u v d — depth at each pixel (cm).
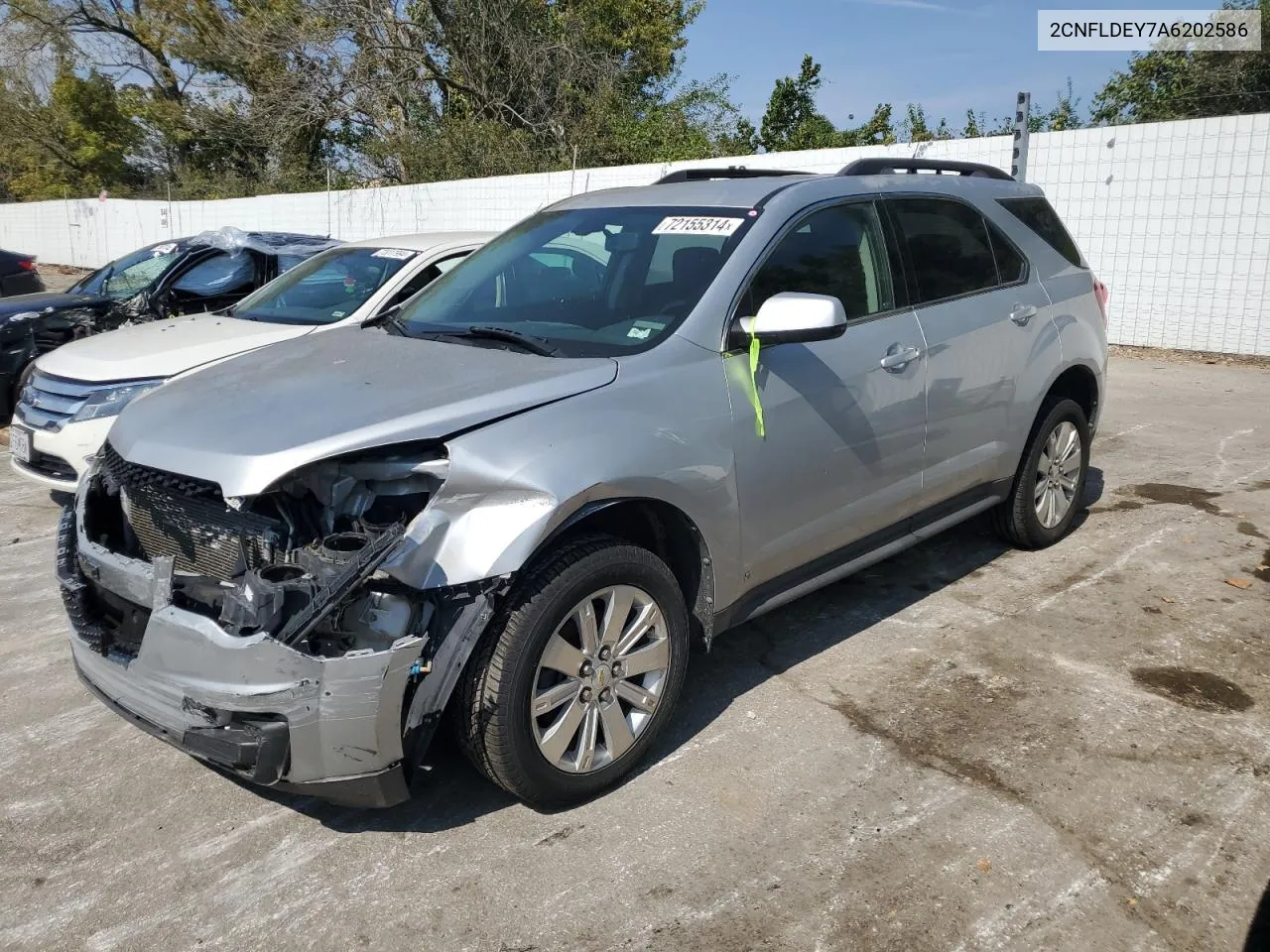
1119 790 321
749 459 348
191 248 842
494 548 280
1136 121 1666
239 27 2652
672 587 332
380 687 266
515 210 1792
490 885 286
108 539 340
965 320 446
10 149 3812
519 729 294
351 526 291
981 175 516
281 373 348
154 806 329
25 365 814
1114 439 757
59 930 273
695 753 350
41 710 394
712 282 358
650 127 2125
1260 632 429
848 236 409
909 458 419
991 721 364
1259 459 690
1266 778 325
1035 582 491
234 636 267
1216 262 1084
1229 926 262
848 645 430
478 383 313
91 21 3359
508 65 2495
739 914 271
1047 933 262
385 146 2370
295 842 309
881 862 290
